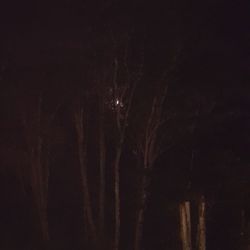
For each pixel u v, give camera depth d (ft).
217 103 128.26
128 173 150.30
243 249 130.21
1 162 152.66
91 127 148.46
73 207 155.43
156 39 130.31
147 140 131.44
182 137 130.62
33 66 142.41
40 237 148.97
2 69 143.84
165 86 129.90
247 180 125.59
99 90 136.36
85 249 143.74
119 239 142.10
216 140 127.95
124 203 149.38
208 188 125.90
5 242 147.74
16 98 146.51
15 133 151.64
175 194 130.00
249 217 129.70
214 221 132.77
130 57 131.95
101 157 141.28
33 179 148.05
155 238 139.03
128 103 132.67
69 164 155.74
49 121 147.43
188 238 124.16
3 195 155.43
